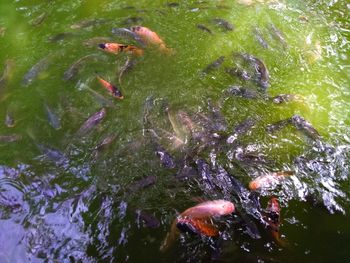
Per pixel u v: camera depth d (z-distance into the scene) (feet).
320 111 15.03
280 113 14.74
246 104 14.98
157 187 11.96
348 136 14.05
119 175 12.34
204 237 10.61
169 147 13.11
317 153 13.29
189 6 20.68
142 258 10.42
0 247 10.74
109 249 10.66
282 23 19.61
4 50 17.53
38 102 14.94
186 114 14.35
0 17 19.67
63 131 13.83
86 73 16.10
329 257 10.49
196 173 12.30
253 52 17.65
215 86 15.71
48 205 11.68
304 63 17.20
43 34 18.48
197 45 17.89
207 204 11.00
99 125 13.92
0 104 14.90
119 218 11.27
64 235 11.00
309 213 11.47
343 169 12.79
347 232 11.08
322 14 20.35
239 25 19.35
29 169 12.64
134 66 16.46
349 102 15.56
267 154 13.12
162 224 11.03
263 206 11.44
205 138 13.43
